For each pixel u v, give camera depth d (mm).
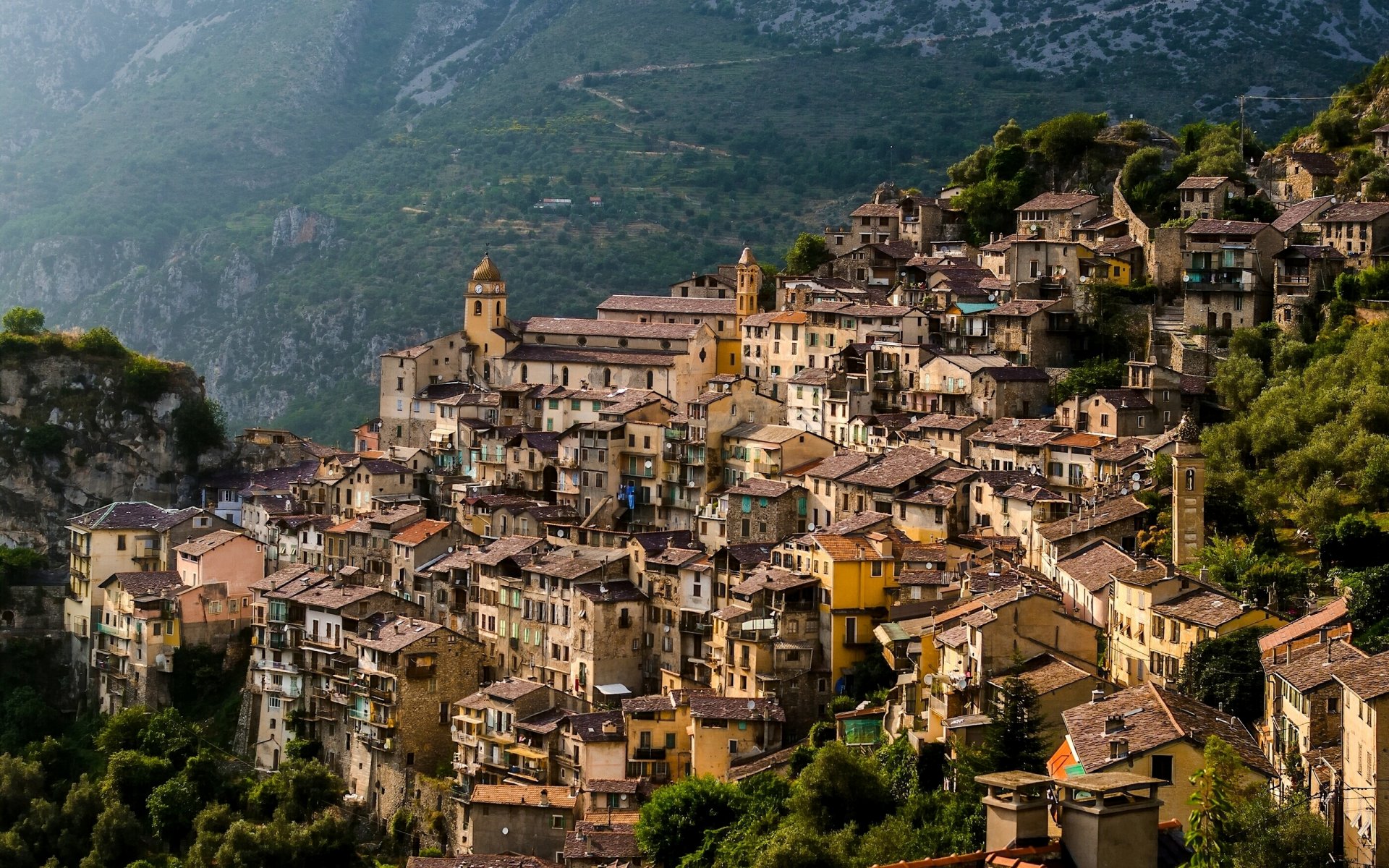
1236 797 137750
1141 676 187250
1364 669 135250
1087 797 134000
